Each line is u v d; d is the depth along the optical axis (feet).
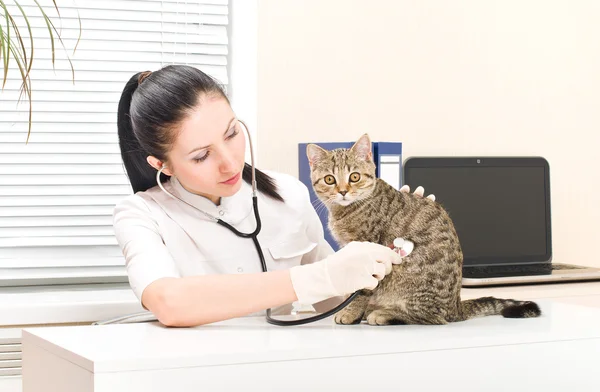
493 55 7.24
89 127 6.94
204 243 4.33
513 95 7.32
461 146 7.17
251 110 6.96
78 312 5.67
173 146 3.73
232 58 7.18
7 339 5.68
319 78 6.75
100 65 6.93
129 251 3.90
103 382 2.53
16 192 6.77
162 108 3.66
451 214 6.79
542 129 7.41
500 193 6.98
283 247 4.57
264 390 2.71
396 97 6.97
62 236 6.87
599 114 7.48
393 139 6.97
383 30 6.90
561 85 7.45
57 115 6.87
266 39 6.61
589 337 3.23
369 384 2.85
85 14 6.88
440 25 7.07
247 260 4.43
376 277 3.38
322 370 2.79
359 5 6.82
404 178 6.67
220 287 3.35
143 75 4.23
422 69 7.03
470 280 5.91
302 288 3.31
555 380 3.16
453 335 3.06
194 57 7.08
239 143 3.80
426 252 3.66
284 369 2.74
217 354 2.66
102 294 6.28
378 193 4.09
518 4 7.29
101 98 6.95
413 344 2.91
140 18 6.97
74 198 6.91
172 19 7.02
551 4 7.39
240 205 4.49
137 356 2.59
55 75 6.82
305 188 4.95
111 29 6.93
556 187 7.46
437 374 2.95
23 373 3.43
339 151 4.36
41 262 6.77
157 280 3.53
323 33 6.74
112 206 6.98
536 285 6.10
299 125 6.71
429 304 3.55
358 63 6.84
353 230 4.09
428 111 7.06
